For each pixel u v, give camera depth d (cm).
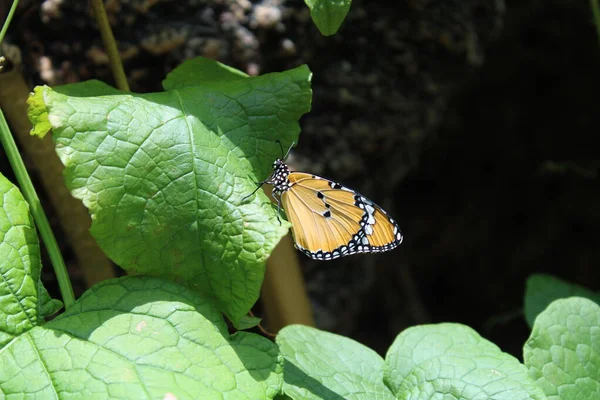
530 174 81
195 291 45
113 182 44
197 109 45
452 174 81
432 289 85
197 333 44
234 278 44
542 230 82
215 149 45
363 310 75
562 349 48
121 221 44
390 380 47
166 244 44
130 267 44
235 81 46
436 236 82
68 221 52
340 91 56
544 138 80
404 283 77
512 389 46
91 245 53
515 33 74
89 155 44
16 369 43
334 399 47
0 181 45
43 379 43
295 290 54
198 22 53
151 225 44
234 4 54
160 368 44
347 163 57
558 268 82
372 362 48
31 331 44
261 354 45
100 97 45
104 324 44
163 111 45
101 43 53
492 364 47
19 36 52
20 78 51
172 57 53
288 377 47
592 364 48
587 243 81
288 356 47
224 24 54
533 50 76
